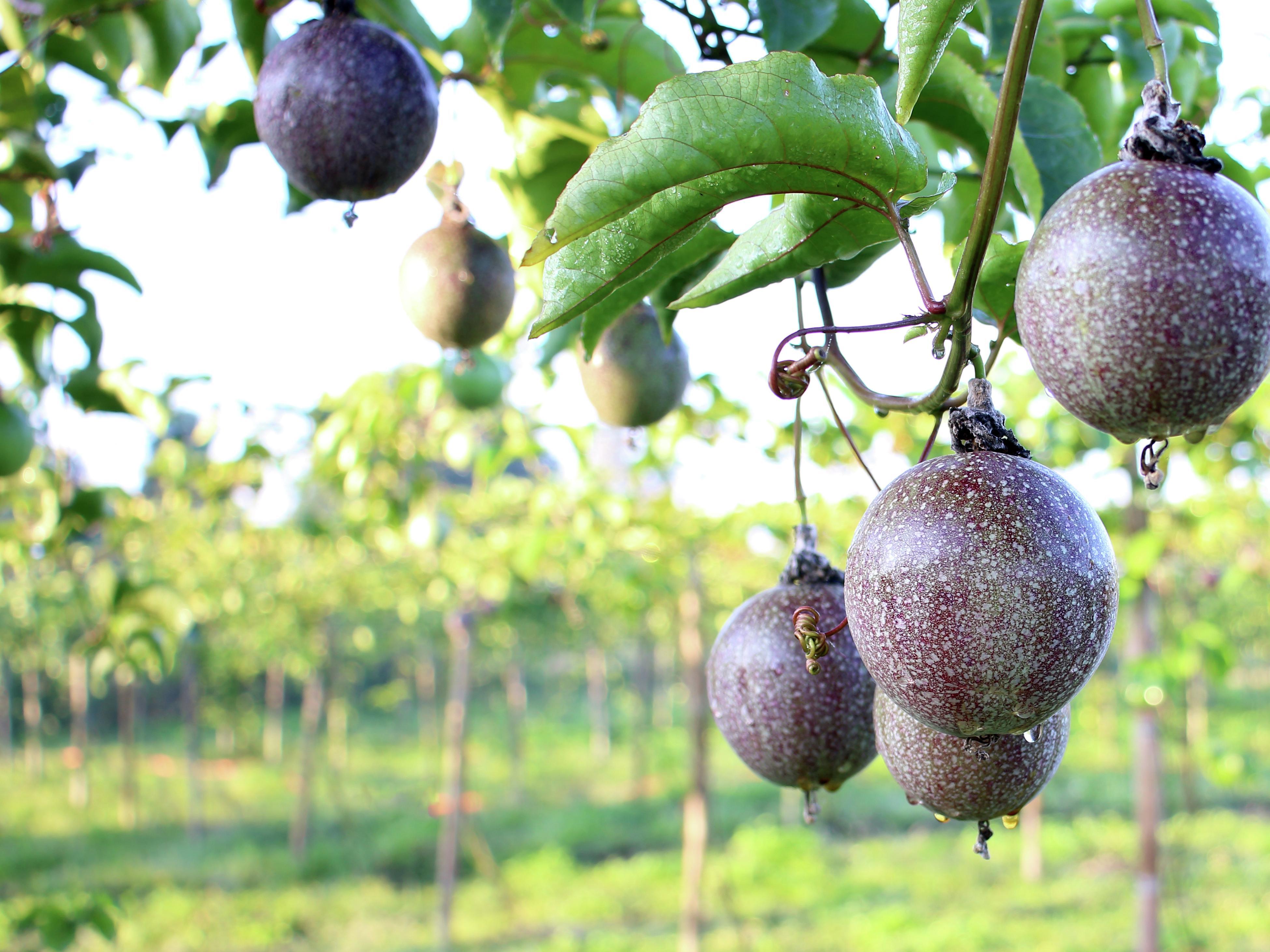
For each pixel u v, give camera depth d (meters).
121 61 2.13
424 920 9.85
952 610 0.84
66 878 11.13
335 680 15.12
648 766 17.14
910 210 0.97
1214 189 0.82
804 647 1.07
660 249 0.99
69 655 12.90
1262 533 5.87
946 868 10.70
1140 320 0.80
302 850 11.98
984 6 1.66
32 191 2.50
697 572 8.31
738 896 10.02
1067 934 8.48
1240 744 16.52
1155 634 6.03
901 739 1.03
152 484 7.37
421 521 5.07
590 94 1.99
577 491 5.60
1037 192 1.31
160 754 19.66
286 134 1.42
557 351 2.42
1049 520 0.85
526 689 26.28
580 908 9.80
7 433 2.46
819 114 0.89
